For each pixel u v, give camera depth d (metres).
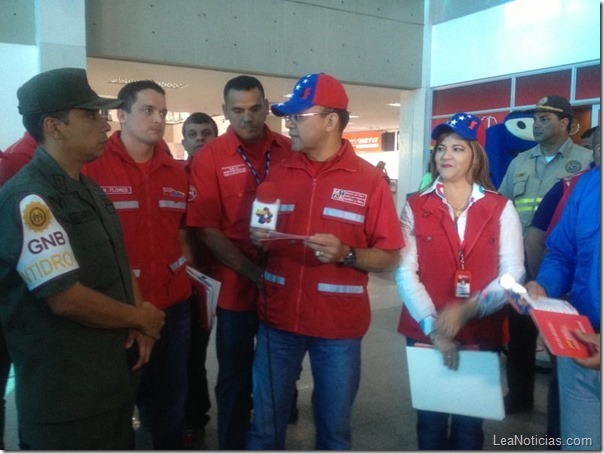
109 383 1.74
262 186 2.03
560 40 7.69
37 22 6.47
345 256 1.98
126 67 7.76
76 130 1.73
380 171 2.19
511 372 3.46
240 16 7.93
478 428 2.35
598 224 1.84
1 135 6.48
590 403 1.82
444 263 2.31
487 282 2.28
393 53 9.48
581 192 1.96
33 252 1.52
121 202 2.39
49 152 1.74
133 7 7.16
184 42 7.56
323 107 2.06
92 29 6.94
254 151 2.75
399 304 6.24
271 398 2.20
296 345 2.16
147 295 2.45
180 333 2.62
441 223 2.33
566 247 2.05
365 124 18.72
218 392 2.73
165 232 2.53
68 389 1.63
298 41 8.47
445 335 2.15
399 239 2.13
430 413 2.38
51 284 1.52
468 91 9.22
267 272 2.22
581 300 1.90
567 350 1.61
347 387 2.11
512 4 8.30
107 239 1.80
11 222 1.54
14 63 6.46
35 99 1.70
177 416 2.65
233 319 2.65
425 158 10.01
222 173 2.67
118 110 2.45
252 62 8.12
